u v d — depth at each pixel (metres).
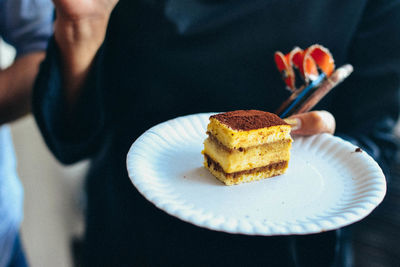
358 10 0.60
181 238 0.52
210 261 0.51
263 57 0.57
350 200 0.44
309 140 0.53
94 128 0.55
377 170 0.46
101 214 0.62
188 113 0.58
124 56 0.56
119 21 0.55
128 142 0.58
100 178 0.61
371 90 0.61
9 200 0.66
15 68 0.61
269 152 0.48
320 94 0.52
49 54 0.50
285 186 0.47
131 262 0.57
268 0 0.55
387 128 0.66
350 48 0.63
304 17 0.57
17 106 0.61
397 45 0.60
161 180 0.46
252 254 0.50
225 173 0.47
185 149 0.51
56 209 1.09
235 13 0.55
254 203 0.45
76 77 0.51
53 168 1.26
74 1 0.47
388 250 0.84
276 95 0.59
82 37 0.49
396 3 0.61
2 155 0.68
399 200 0.92
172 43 0.54
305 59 0.52
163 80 0.56
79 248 0.87
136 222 0.56
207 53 0.55
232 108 0.58
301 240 0.51
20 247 0.71
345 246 0.60
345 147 0.51
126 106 0.57
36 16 0.61
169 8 0.53
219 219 0.41
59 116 0.52
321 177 0.49
